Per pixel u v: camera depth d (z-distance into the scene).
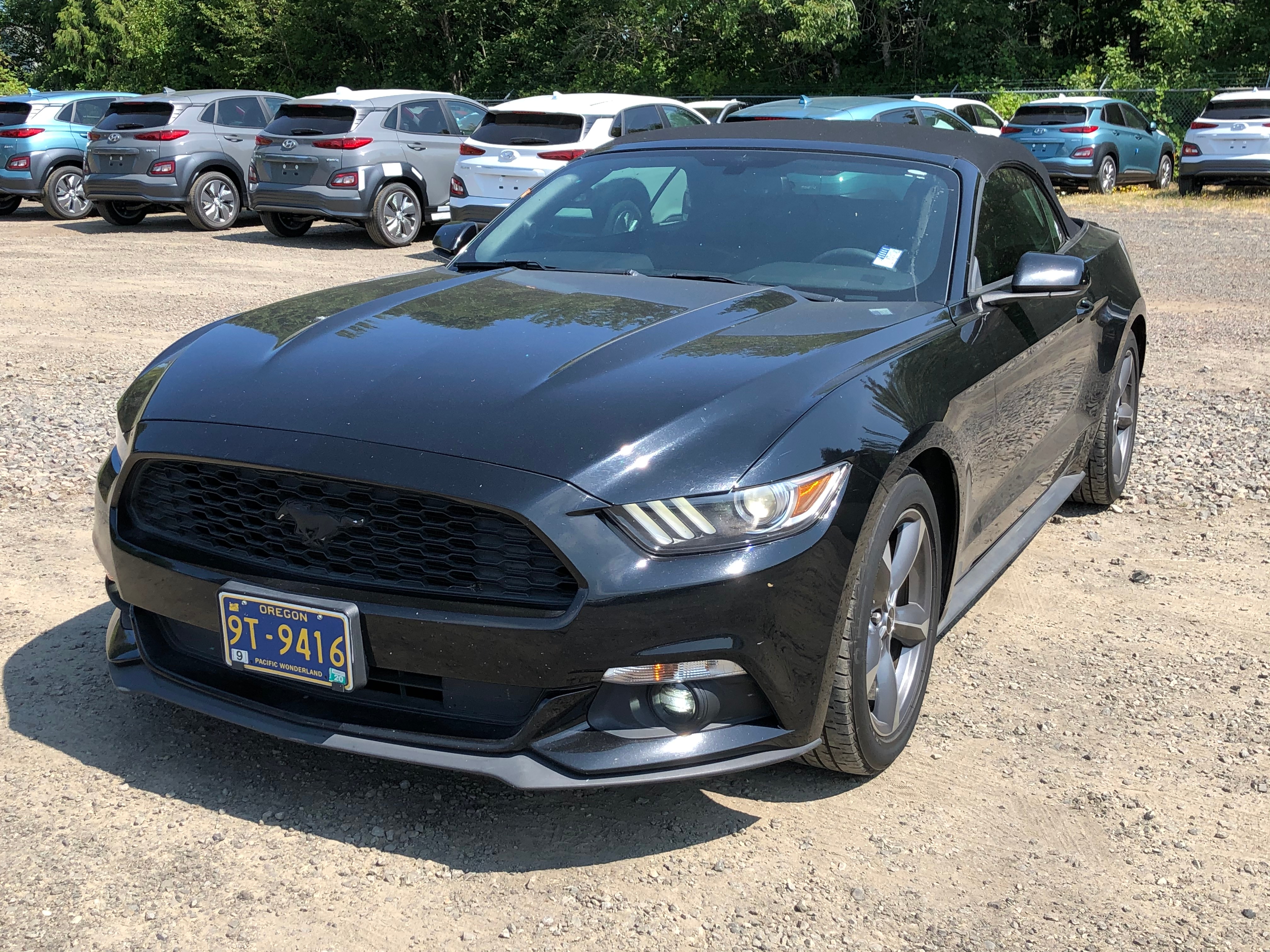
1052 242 4.32
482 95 33.88
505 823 2.64
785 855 2.53
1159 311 9.56
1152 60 27.25
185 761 2.86
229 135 15.28
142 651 2.76
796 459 2.40
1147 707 3.23
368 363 2.71
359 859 2.49
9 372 7.29
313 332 2.95
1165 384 7.22
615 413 2.42
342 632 2.39
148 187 14.76
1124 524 4.80
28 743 2.91
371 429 2.44
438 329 2.90
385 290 3.39
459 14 34.50
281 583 2.46
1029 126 18.52
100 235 14.65
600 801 2.74
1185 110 24.81
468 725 2.44
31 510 4.74
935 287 3.32
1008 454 3.46
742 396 2.50
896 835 2.62
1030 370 3.55
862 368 2.72
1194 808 2.73
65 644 3.49
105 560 2.80
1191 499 5.09
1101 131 18.23
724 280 3.40
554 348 2.74
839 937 2.27
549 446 2.34
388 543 2.40
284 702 2.58
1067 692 3.32
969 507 3.14
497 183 12.55
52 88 43.66
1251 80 24.73
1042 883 2.45
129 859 2.46
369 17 35.09
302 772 2.83
